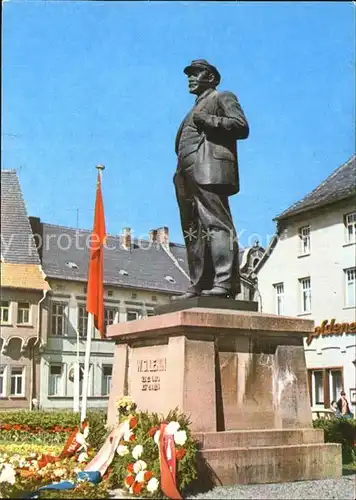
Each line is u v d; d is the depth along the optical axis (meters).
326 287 33.31
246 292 26.98
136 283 47.97
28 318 43.31
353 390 31.67
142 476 7.32
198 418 7.85
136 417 8.00
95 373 45.16
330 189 33.94
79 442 9.30
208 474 7.64
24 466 8.96
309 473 8.20
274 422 8.39
